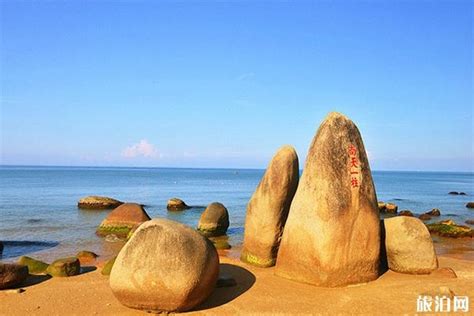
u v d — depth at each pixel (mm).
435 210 34094
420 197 54031
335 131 11445
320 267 10742
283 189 13039
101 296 10719
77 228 23547
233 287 10969
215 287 10789
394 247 12211
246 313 9328
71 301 10359
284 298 10109
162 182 87375
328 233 10688
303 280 11055
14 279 11477
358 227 10906
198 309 9539
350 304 9703
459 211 37219
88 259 15938
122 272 9188
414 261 11992
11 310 9797
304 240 11047
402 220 12492
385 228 12641
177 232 9375
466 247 20016
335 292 10430
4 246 18812
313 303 9805
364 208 11055
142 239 9328
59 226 24234
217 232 22078
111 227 22203
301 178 11641
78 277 12773
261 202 13398
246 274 12125
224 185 77500
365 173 11359
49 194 46344
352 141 11414
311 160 11414
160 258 9031
